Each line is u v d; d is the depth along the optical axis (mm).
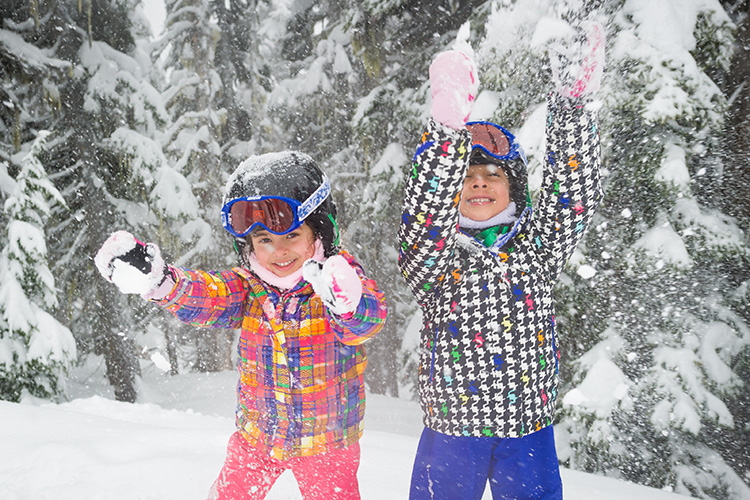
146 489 2451
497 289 1782
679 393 5043
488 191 1850
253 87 13859
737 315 5426
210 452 3039
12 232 7637
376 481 2781
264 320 1799
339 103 11141
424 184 1628
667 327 5340
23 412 3674
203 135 12664
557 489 1798
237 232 1737
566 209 1829
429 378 1833
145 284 1533
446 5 8477
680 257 4969
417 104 7770
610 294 5438
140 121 9641
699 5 5004
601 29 1636
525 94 5230
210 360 15398
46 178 7832
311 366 1752
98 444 2992
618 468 5141
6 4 8422
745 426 5336
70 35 9266
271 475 1858
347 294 1406
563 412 5402
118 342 10766
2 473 2646
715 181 5520
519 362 1759
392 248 10531
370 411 10203
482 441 1765
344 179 10812
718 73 5617
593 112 1730
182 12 13391
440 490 1784
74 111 9281
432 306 1873
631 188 5355
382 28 8594
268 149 13086
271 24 14547
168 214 9922
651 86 4723
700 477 5172
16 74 8062
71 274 9914
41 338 7656
